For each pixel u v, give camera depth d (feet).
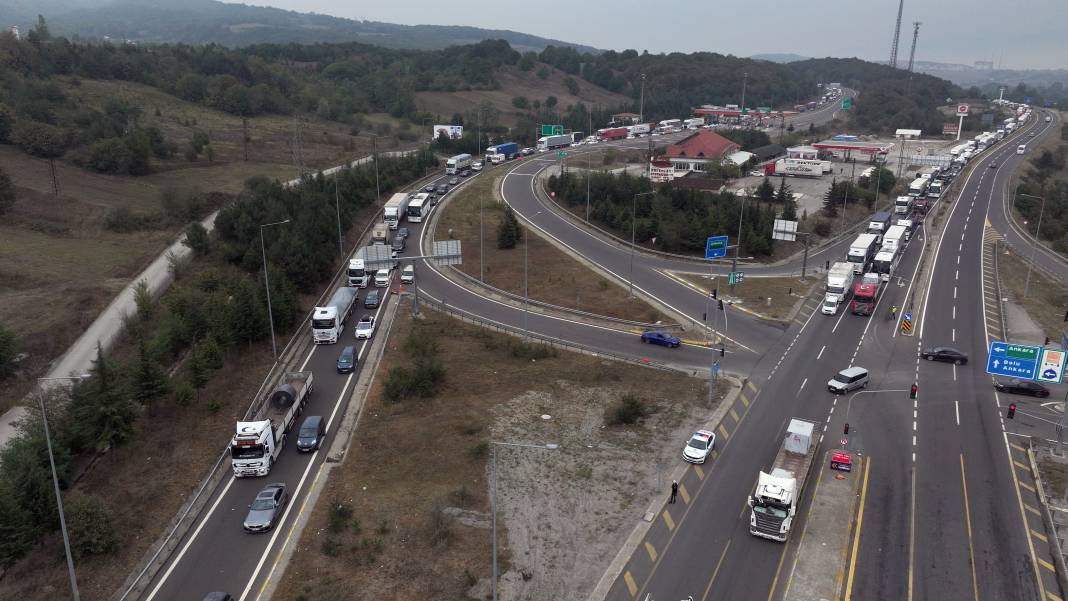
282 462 177.58
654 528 151.33
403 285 324.39
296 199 362.53
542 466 175.42
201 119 606.96
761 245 372.38
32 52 583.58
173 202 363.35
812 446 179.63
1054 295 321.32
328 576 134.62
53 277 277.23
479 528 149.89
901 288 328.90
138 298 247.09
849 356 251.60
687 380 230.89
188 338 231.50
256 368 227.81
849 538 148.25
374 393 215.31
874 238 366.22
